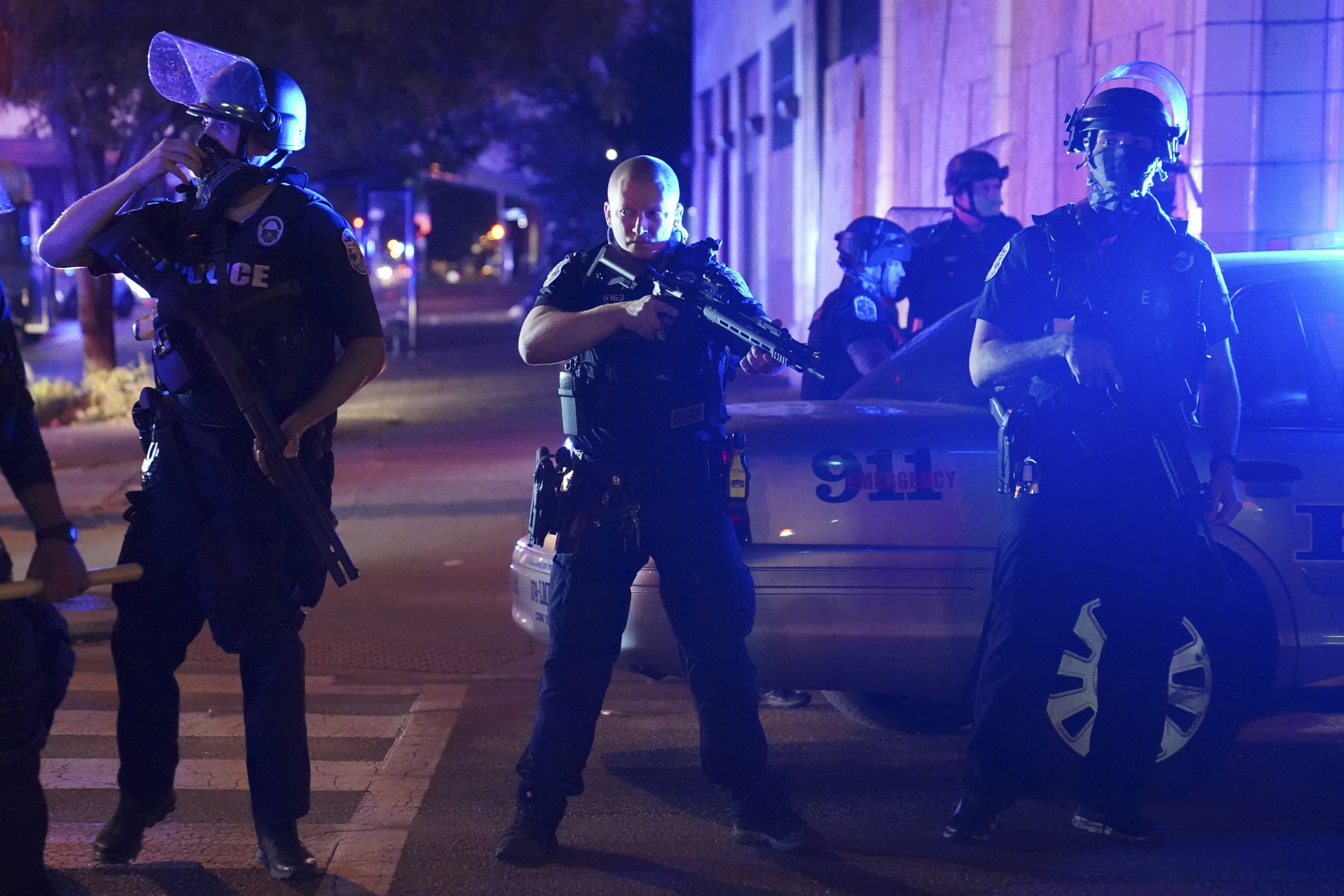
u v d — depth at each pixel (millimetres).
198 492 4035
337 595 8664
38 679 3383
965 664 4938
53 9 17031
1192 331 4438
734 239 29641
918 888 4262
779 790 4582
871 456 4969
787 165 24312
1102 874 4383
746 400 19078
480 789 5215
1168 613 4516
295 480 3961
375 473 13633
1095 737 4652
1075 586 4504
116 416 19062
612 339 4391
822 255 21625
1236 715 5070
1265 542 5027
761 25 26047
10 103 21328
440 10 18359
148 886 4262
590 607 4473
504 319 47469
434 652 7391
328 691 6672
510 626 7949
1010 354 4434
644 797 5129
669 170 4430
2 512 11555
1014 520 4543
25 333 36094
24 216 36125
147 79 17703
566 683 4488
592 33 19656
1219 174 9891
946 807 5012
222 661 7090
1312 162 9844
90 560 9773
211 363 3992
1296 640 5043
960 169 7301
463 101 18578
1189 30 10062
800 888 4273
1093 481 4422
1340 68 9766
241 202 4082
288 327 4027
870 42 18500
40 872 3432
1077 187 11766
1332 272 5340
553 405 19797
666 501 4398
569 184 47719
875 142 18156
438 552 9922
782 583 4922
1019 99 13188
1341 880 4340
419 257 96812
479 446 15578
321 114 18891
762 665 4965
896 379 5734
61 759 5512
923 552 4934
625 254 4465
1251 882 4316
